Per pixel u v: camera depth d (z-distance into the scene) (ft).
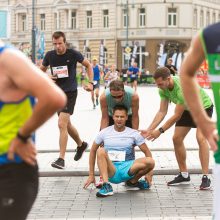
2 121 12.01
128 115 28.07
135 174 27.81
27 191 12.17
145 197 27.22
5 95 11.86
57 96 11.44
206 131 12.66
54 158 37.29
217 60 12.46
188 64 12.82
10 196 11.99
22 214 12.20
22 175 12.10
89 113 75.77
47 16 265.13
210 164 33.71
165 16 239.09
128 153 27.71
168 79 26.94
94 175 30.01
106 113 28.25
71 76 33.22
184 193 27.99
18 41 271.69
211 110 28.55
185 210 24.75
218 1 270.26
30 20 269.85
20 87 11.65
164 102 28.09
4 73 11.69
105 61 250.98
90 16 255.09
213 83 12.67
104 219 23.18
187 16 240.94
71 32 256.93
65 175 32.32
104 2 249.96
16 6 271.90
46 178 31.81
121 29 246.88
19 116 12.06
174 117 27.25
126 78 155.02
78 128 56.54
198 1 248.52
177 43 240.73
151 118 66.54
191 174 32.32
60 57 33.19
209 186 28.60
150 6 239.50
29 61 11.87
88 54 255.29
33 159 12.02
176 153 29.55
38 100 11.46
